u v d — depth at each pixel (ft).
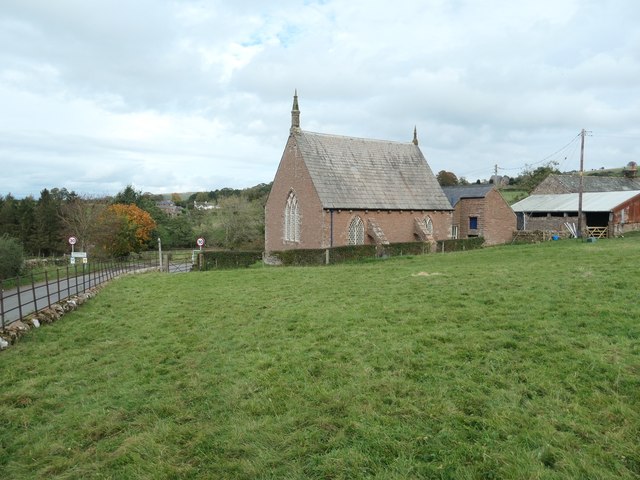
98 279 90.02
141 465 20.88
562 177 214.07
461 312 38.99
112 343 41.01
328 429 22.12
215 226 245.45
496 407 22.43
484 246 143.95
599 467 17.60
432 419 22.02
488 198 159.02
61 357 37.78
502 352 28.96
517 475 17.34
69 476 20.68
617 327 31.50
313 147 132.77
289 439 21.56
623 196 163.73
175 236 262.88
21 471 21.59
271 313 46.21
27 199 266.57
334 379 27.63
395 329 35.96
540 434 19.90
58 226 228.84
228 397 26.71
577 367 25.81
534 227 179.32
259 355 33.17
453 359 28.84
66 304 56.13
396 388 25.53
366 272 72.84
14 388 31.14
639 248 78.89
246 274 82.28
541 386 24.14
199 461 20.92
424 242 126.82
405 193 140.97
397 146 151.02
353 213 127.75
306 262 111.34
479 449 19.26
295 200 133.59
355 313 42.34
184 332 42.52
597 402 22.17
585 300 38.75
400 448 19.85
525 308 38.19
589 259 66.03
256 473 19.36
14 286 93.61
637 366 25.17
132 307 56.90
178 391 28.68
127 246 208.64
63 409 27.89
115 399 28.45
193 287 69.92
